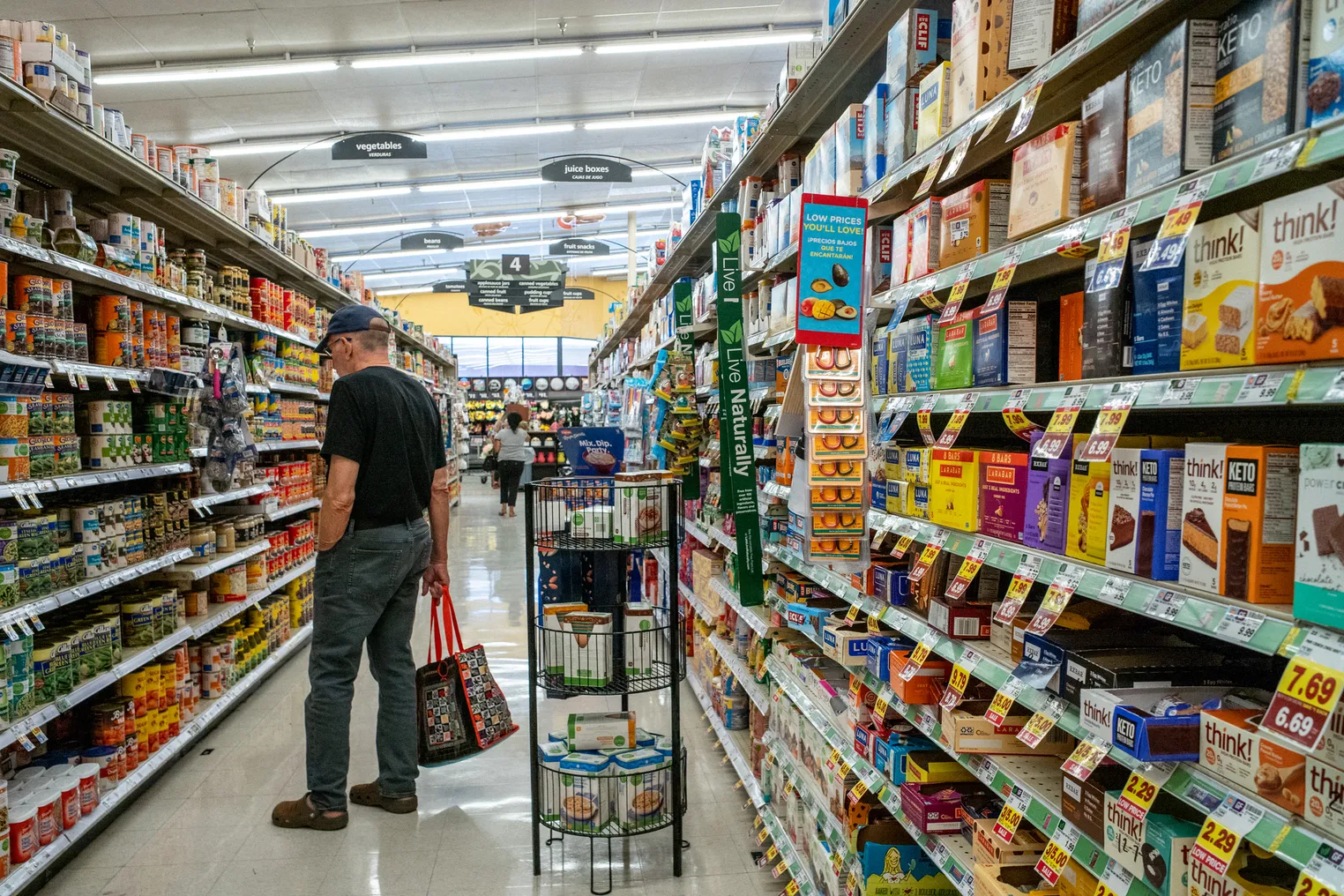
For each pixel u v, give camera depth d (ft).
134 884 9.01
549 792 9.55
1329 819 2.93
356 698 15.38
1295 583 3.12
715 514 13.57
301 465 19.48
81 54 10.21
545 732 13.62
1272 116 3.33
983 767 5.38
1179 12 4.05
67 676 9.53
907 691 6.17
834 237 6.84
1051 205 4.76
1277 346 3.23
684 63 35.86
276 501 17.28
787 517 10.07
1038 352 5.61
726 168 14.30
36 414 9.45
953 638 5.80
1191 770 3.58
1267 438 5.13
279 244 18.90
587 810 8.92
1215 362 3.60
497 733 11.66
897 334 7.11
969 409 5.52
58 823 9.00
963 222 5.84
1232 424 5.39
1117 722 3.83
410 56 32.30
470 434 92.22
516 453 43.93
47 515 9.55
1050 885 4.82
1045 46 5.07
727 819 10.50
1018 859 5.06
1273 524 3.36
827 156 8.32
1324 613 2.97
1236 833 3.19
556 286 60.13
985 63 5.35
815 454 7.09
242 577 14.97
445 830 10.30
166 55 31.53
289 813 10.37
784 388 9.16
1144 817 3.71
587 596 10.70
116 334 11.14
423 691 11.48
